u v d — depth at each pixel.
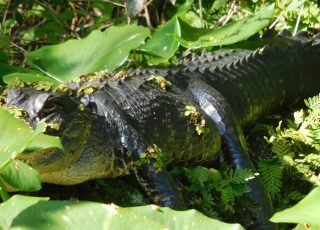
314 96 10.95
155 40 11.51
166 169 8.38
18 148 6.25
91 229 6.19
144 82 8.94
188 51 11.87
